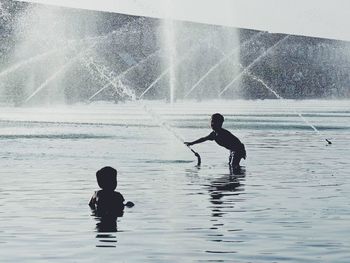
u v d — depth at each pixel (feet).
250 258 23.57
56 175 48.52
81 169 52.60
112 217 31.37
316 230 28.22
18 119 129.49
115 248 25.04
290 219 30.73
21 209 33.76
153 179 46.16
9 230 28.40
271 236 27.07
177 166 54.95
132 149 71.67
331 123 127.75
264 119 140.97
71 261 23.13
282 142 83.10
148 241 26.22
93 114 154.92
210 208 33.91
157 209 33.63
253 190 40.47
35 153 66.49
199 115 151.43
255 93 280.72
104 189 34.53
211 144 79.20
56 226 29.30
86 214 32.32
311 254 24.08
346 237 26.84
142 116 147.13
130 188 41.50
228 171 51.37
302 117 151.53
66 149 71.31
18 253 24.31
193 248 25.05
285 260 23.25
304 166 55.11
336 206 34.35
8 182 44.47
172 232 27.96
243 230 28.30
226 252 24.43
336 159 61.46
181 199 36.94
